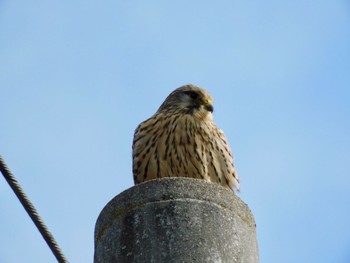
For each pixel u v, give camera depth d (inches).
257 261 409.1
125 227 399.9
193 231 391.9
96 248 412.5
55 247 414.0
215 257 385.7
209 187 410.3
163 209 399.9
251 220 418.6
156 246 387.9
